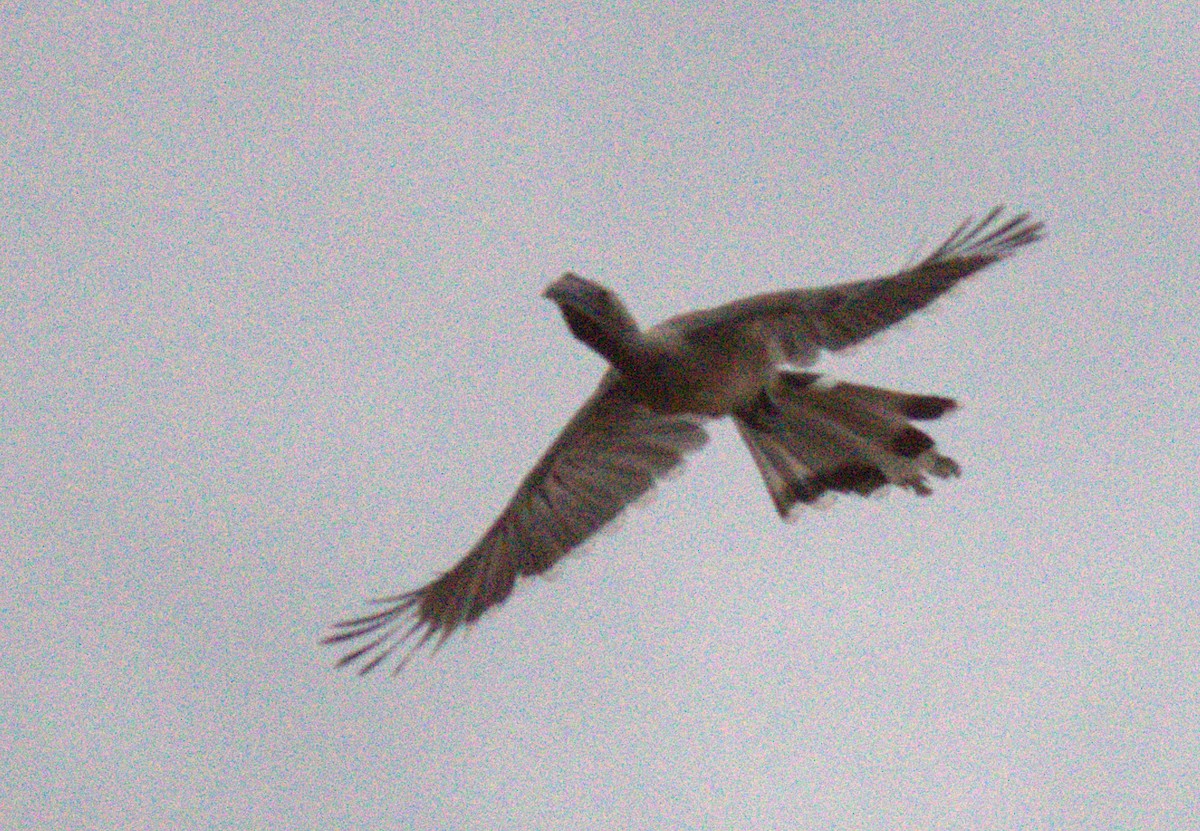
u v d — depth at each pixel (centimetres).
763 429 1688
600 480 1691
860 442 1681
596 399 1664
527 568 1689
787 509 1706
